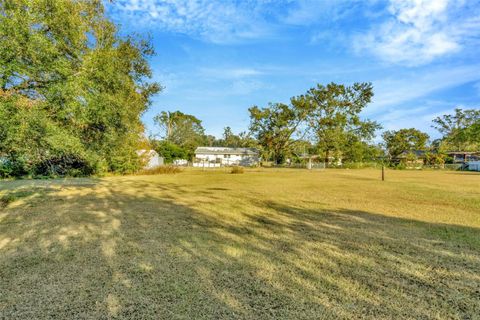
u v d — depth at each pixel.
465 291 2.46
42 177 15.86
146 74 12.62
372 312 2.10
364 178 17.81
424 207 6.82
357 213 6.07
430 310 2.13
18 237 4.09
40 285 2.50
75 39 6.31
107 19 8.82
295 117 43.69
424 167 41.06
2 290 2.40
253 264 3.07
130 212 6.11
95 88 6.85
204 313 2.07
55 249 3.53
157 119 55.88
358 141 42.50
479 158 45.38
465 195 9.12
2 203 7.23
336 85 40.75
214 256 3.32
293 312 2.09
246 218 5.53
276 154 48.88
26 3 5.36
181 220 5.31
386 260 3.22
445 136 56.62
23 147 5.97
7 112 5.20
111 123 7.54
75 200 7.86
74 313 2.04
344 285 2.56
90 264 3.02
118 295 2.33
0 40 5.01
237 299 2.28
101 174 18.58
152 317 2.01
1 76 5.34
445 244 3.84
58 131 6.13
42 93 5.96
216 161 50.16
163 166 24.88
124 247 3.63
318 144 43.12
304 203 7.46
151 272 2.82
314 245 3.78
